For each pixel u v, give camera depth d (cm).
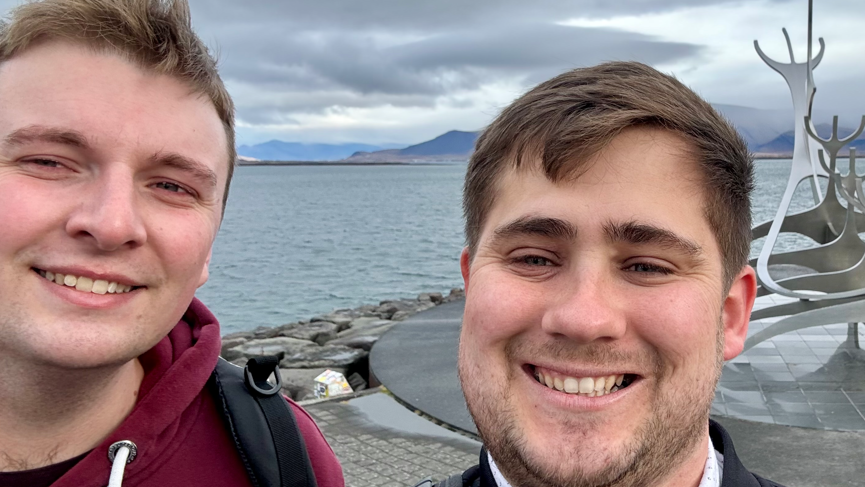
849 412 146
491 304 39
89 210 37
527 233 39
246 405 47
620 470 37
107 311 39
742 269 43
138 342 40
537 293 39
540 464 38
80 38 38
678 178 38
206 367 46
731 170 39
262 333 259
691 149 38
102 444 42
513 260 40
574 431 38
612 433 37
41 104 37
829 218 225
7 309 37
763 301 274
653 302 37
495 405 39
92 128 37
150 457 43
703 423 39
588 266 37
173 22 40
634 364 38
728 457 41
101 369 40
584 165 37
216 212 45
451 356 195
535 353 39
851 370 177
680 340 37
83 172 38
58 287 38
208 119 43
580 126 37
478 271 41
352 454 129
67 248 37
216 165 43
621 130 37
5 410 40
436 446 132
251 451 45
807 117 206
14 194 37
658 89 38
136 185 40
